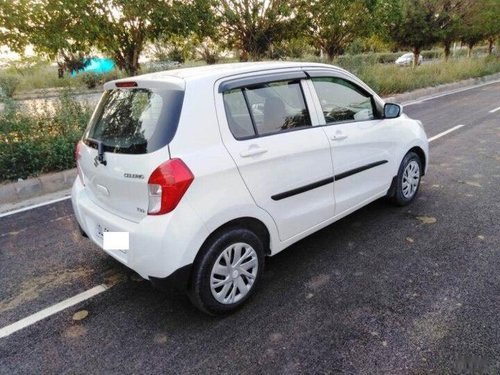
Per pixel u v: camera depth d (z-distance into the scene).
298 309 2.83
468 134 7.92
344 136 3.47
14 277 3.46
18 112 6.29
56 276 3.46
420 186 5.15
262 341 2.53
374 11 12.95
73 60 11.45
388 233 3.90
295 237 3.21
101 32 7.68
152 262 2.46
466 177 5.40
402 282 3.08
